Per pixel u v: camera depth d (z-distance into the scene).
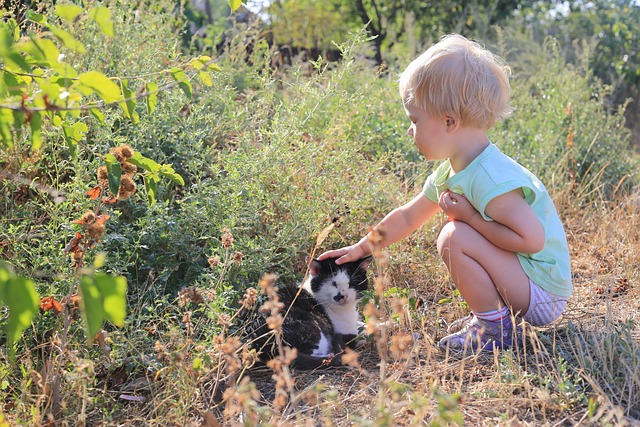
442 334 3.13
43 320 2.64
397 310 2.30
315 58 10.11
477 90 2.86
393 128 5.31
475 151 2.95
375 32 12.49
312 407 2.42
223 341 2.37
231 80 4.47
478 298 2.91
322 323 3.24
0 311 2.50
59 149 3.31
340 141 4.15
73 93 1.95
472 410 2.36
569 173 5.44
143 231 3.08
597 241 4.48
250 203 3.32
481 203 2.82
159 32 4.46
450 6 12.47
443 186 3.11
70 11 1.74
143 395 2.56
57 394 2.26
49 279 2.81
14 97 1.99
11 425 2.13
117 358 2.58
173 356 2.29
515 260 2.89
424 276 3.74
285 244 3.38
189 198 3.37
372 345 3.04
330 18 12.59
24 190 3.33
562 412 2.32
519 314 2.92
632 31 11.63
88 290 1.49
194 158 3.54
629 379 2.44
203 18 7.98
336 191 3.73
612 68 11.17
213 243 3.21
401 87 3.07
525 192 2.85
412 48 8.52
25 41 1.92
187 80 2.40
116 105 3.70
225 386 2.58
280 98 4.77
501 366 2.61
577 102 6.50
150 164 2.49
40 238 3.05
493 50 9.84
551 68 7.31
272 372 2.80
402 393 2.38
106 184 2.51
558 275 2.93
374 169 3.98
